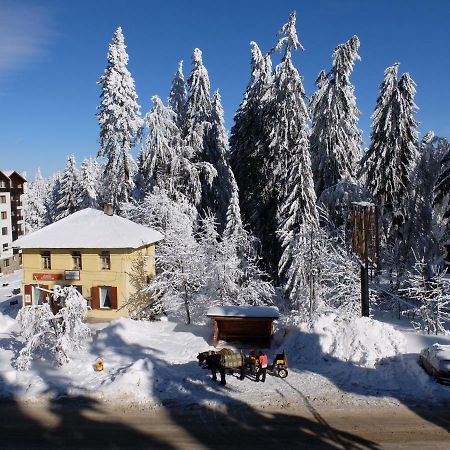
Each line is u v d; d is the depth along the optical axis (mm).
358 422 14219
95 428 14266
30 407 15859
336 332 21234
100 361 19406
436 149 31797
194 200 41469
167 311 30375
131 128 40562
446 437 13219
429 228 31734
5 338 25875
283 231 30609
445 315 27656
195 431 13930
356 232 22500
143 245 31562
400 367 18516
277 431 13805
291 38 35969
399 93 32375
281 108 36312
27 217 82875
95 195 54531
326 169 38125
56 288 21328
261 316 23188
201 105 46750
